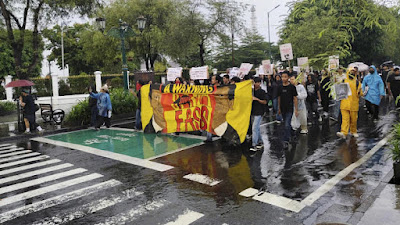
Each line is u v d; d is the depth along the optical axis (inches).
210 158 294.4
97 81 845.8
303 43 891.4
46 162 307.6
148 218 176.9
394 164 210.8
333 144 325.1
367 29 1019.3
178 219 173.9
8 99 817.5
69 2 677.3
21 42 688.4
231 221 168.9
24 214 189.0
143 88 425.1
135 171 264.4
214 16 1055.0
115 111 593.9
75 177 255.6
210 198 200.8
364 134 363.9
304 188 210.1
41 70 1595.7
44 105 565.9
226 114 344.5
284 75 316.5
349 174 233.0
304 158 280.4
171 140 378.9
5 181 252.8
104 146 365.7
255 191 208.8
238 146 334.6
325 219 165.8
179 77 461.4
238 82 350.9
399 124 238.7
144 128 426.9
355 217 163.5
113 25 1215.6
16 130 501.7
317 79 477.1
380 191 194.4
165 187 224.1
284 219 168.2
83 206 197.0
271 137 373.1
